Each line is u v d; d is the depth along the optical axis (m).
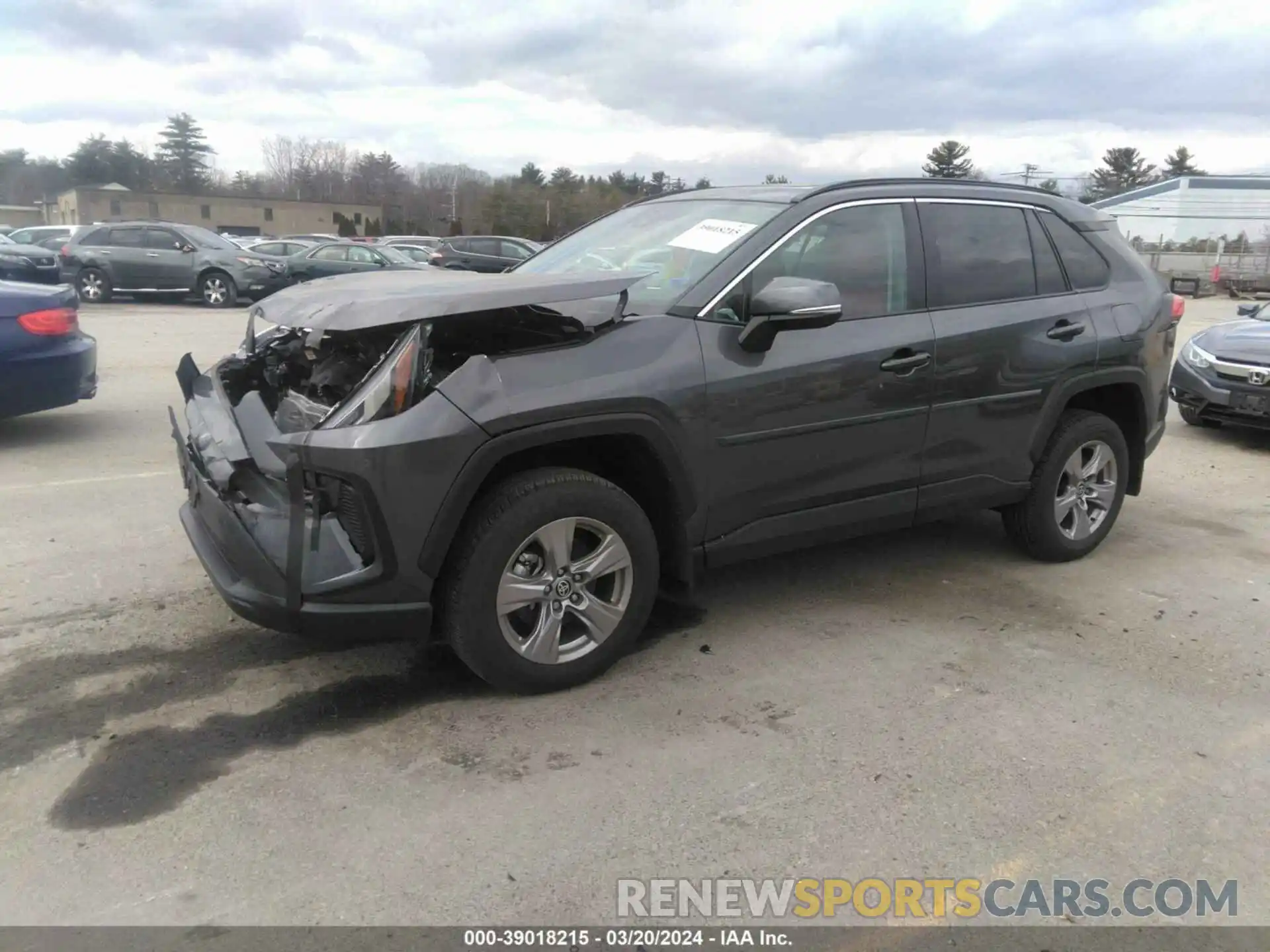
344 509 3.11
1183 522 5.95
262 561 3.14
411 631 3.24
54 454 6.72
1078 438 4.84
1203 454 7.89
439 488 3.10
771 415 3.74
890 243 4.18
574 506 3.37
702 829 2.79
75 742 3.13
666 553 3.77
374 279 3.80
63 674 3.57
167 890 2.49
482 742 3.20
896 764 3.14
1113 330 4.84
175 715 3.31
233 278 19.80
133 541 4.96
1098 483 5.10
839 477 4.03
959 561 5.08
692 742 3.24
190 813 2.80
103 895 2.47
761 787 3.00
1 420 7.80
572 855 2.66
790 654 3.92
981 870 2.65
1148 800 2.99
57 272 19.98
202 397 4.16
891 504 4.24
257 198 86.94
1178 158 86.81
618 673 3.71
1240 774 3.14
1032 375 4.53
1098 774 3.12
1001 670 3.82
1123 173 85.50
